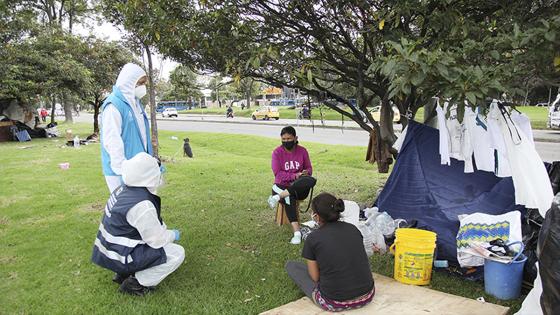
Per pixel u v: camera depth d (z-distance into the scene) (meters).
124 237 3.79
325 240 3.39
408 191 5.10
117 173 4.22
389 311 3.39
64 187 8.64
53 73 18.17
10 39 19.00
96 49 20.00
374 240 4.79
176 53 5.17
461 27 3.68
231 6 4.41
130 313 3.60
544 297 2.68
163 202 7.37
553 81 3.09
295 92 5.57
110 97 4.32
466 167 4.72
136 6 4.55
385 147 5.89
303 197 5.30
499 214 4.48
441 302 3.55
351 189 8.40
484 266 3.95
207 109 63.75
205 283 4.16
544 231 2.67
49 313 3.64
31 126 22.09
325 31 4.61
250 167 11.25
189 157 13.65
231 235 5.59
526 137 4.15
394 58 2.75
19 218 6.46
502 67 2.80
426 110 5.87
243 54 4.57
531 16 3.75
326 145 16.44
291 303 3.58
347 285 3.35
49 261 4.73
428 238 4.09
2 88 17.45
